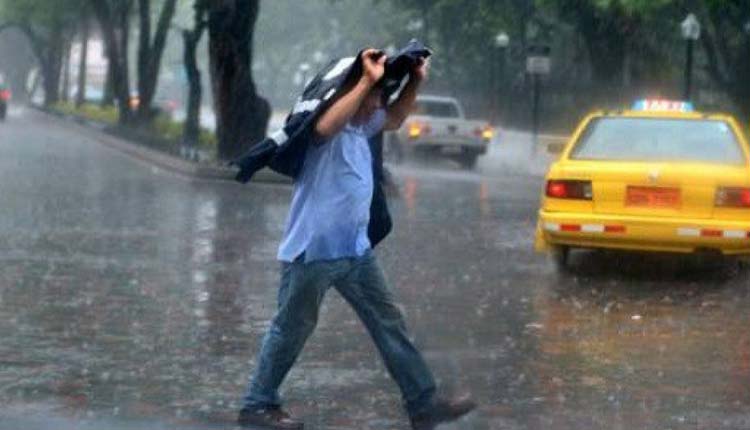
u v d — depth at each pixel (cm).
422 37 13162
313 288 1630
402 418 1784
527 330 2442
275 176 6034
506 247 3725
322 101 1577
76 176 6291
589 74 12169
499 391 1947
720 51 9006
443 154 8519
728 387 1988
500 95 12194
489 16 12075
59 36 18488
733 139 3164
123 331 2375
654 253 3353
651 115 3238
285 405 1848
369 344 2272
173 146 7750
